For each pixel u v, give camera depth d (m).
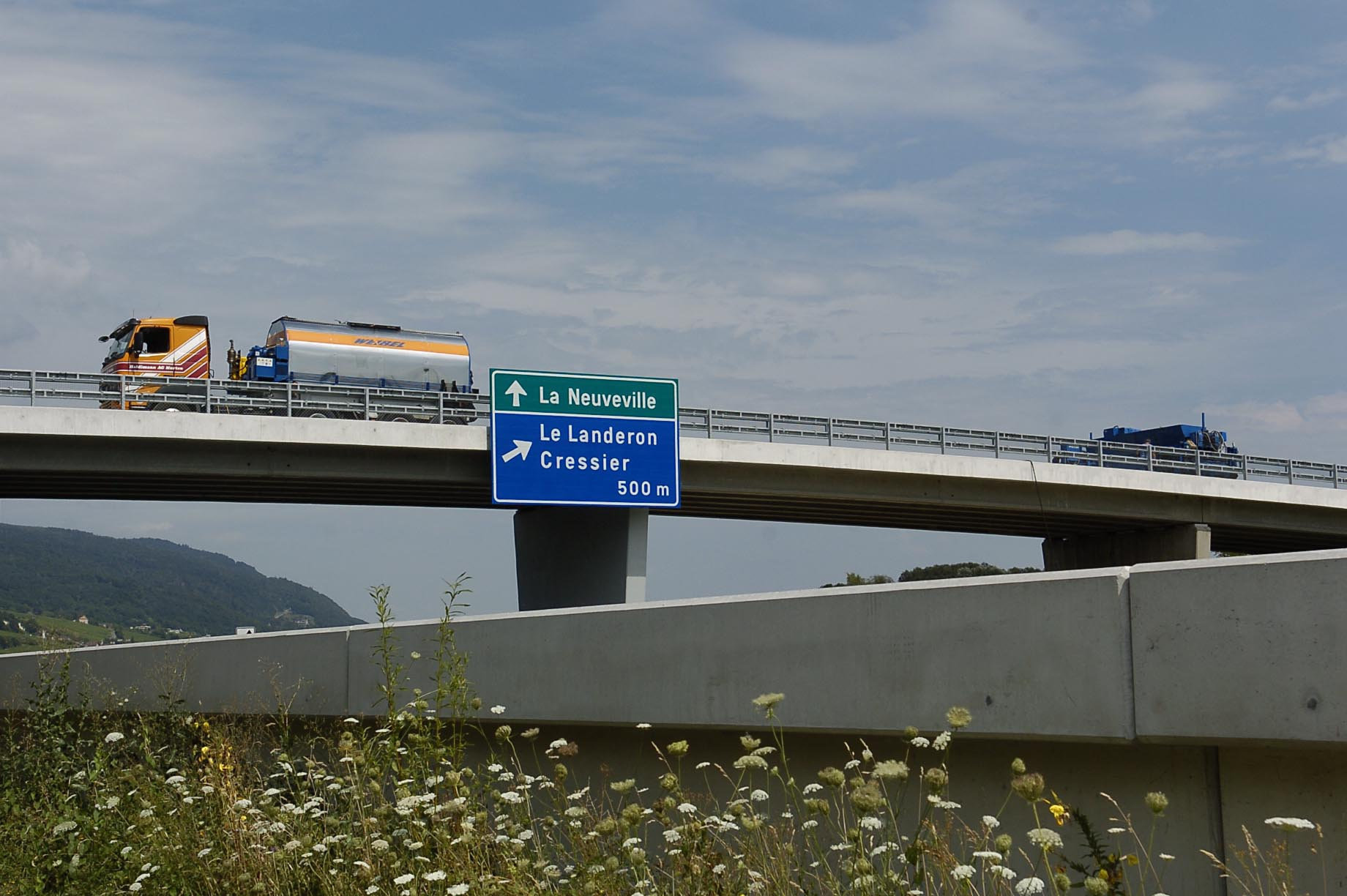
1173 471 49.56
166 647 11.88
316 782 7.59
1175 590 4.61
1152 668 4.67
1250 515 51.59
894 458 42.97
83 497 39.62
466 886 5.27
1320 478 53.12
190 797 7.29
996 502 45.78
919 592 5.63
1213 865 4.58
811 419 41.72
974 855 4.06
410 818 6.10
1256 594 4.35
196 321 45.50
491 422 35.81
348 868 6.06
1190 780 4.68
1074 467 46.44
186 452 34.31
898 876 4.55
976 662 5.36
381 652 8.91
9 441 32.44
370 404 36.28
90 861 6.84
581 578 38.97
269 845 6.58
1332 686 4.09
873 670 5.82
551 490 36.19
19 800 8.52
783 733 6.40
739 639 6.53
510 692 8.12
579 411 36.91
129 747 9.95
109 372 44.72
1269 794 4.42
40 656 11.95
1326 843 4.23
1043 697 5.06
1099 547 54.75
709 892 5.02
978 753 5.43
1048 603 5.07
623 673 7.25
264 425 34.44
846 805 5.91
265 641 10.47
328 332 46.97
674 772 7.06
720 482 40.66
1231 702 4.39
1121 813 4.89
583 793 5.75
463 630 8.54
